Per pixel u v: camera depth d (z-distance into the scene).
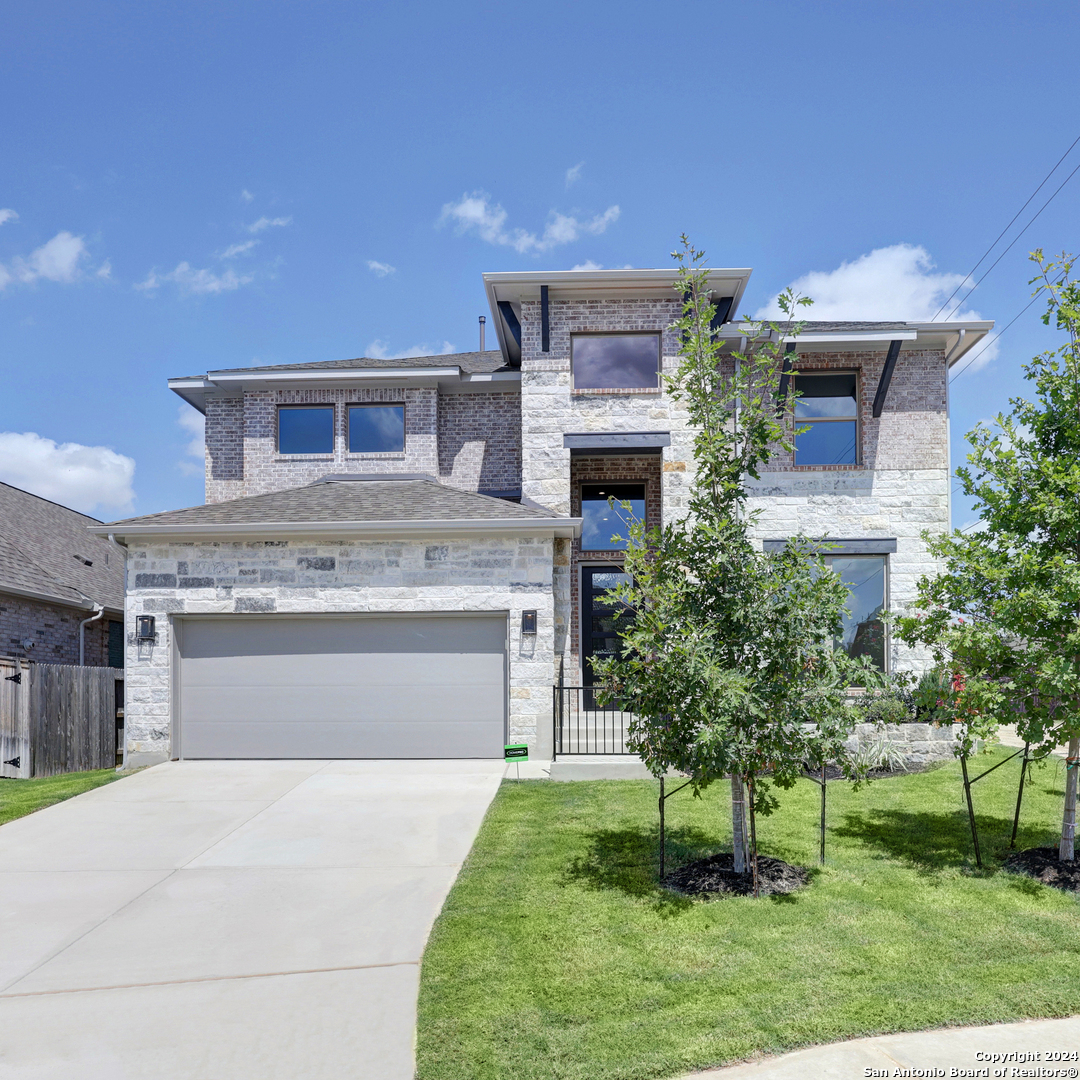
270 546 11.82
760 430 6.60
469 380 16.14
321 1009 4.59
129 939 5.59
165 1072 3.98
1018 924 5.57
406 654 11.78
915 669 13.41
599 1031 4.27
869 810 8.52
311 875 6.84
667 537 6.82
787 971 4.90
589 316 14.43
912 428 13.96
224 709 11.74
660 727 6.29
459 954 5.21
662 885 6.41
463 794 9.49
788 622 6.19
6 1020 4.51
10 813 8.91
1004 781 9.69
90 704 12.80
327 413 16.56
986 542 7.11
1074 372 6.86
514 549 11.75
